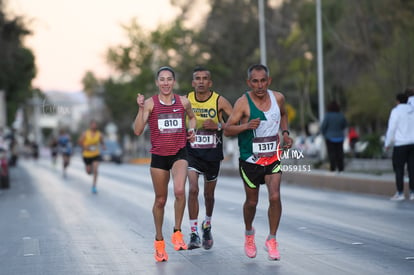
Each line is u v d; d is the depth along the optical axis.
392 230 27.39
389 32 87.50
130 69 130.38
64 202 43.41
